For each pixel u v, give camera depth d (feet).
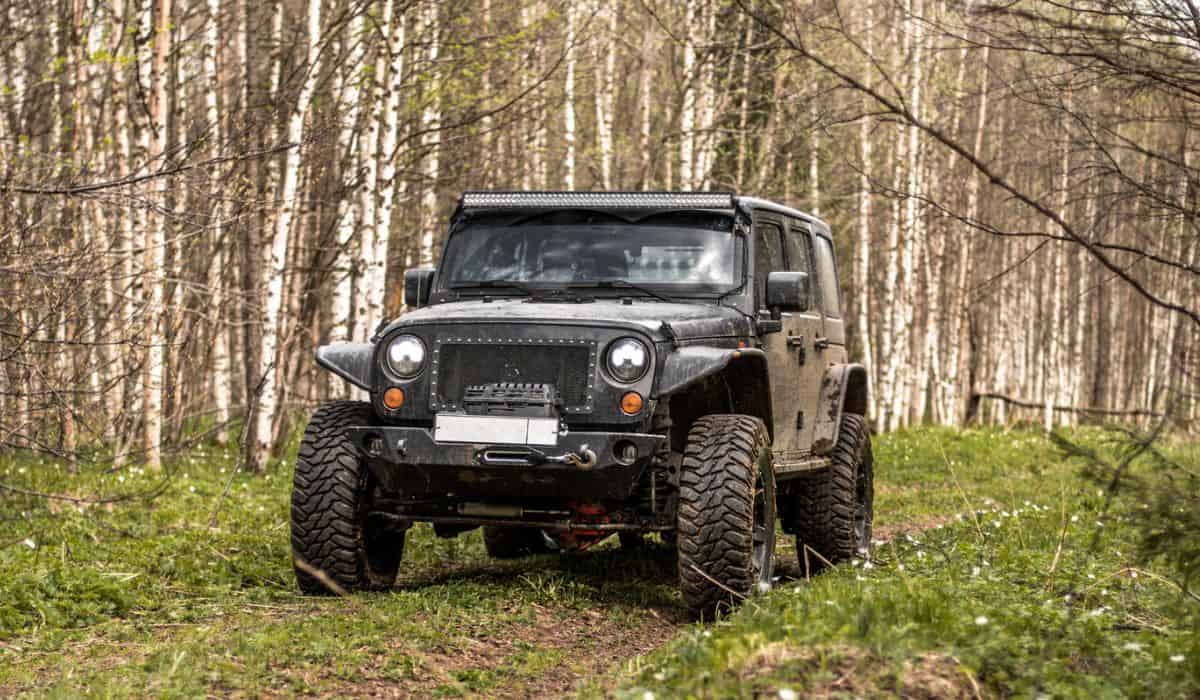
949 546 27.35
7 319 28.43
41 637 19.15
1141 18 20.08
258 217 49.39
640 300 23.91
